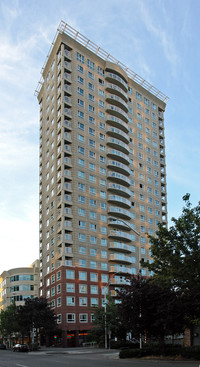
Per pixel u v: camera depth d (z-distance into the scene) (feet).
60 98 261.03
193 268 88.07
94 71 285.84
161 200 316.40
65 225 230.89
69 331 213.05
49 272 243.40
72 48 273.95
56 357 113.80
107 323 167.73
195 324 99.50
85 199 246.88
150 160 317.22
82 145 257.14
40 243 270.87
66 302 216.74
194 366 67.36
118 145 278.67
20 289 334.65
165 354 92.48
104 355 116.37
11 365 80.84
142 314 93.20
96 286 234.99
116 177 268.21
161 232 95.96
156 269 101.19
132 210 283.18
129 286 99.14
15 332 269.64
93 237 244.22
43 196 273.54
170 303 87.97
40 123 306.55
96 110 276.21
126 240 267.18
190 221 93.45
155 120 337.72
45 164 277.23
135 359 91.97
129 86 319.47
